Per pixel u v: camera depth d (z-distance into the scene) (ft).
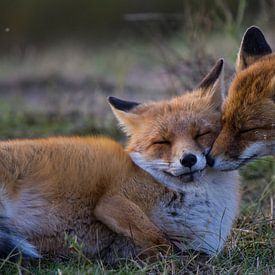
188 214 33.24
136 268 31.07
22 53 99.91
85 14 120.88
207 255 33.30
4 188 31.71
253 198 43.24
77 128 57.36
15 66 94.32
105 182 32.71
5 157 32.27
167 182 33.12
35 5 119.55
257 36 39.22
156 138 33.50
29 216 32.14
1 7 117.91
